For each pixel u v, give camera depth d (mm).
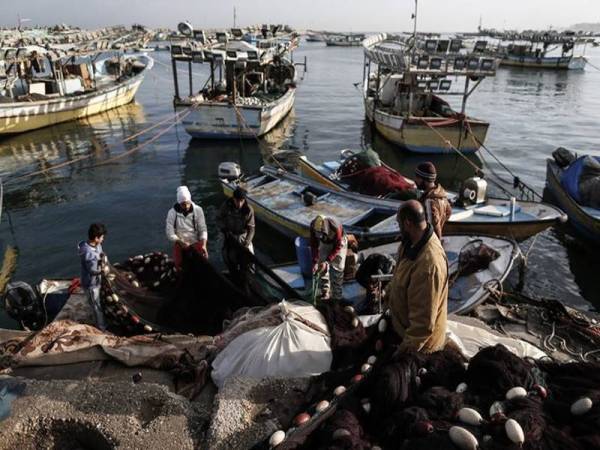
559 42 63469
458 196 10820
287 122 26453
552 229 12484
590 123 26766
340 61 69750
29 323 6895
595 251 11328
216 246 11547
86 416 3734
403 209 3293
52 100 23703
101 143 21531
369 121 25312
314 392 3812
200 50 20516
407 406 3303
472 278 7371
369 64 26094
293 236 11180
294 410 3709
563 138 23281
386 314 3920
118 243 11562
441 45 19875
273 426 3514
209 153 20125
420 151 19734
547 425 2914
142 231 12258
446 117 19812
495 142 22500
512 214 10023
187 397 4223
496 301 6730
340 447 2939
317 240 6551
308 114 29078
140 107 30016
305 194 11430
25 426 3705
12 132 22375
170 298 6180
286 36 32438
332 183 13047
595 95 37812
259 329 4559
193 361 4738
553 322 6098
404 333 3619
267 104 21344
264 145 21594
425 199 5648
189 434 3553
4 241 11820
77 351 4922
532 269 10516
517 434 2697
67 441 3803
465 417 2988
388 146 21562
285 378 4031
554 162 15391
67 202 14383
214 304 6094
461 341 4867
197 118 20781
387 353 3613
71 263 10719
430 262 3246
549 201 14773
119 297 5969
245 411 3688
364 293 7332
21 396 3975
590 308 9086
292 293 5871
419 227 3283
